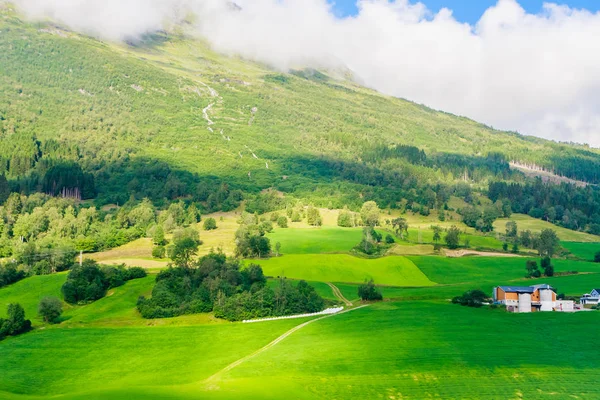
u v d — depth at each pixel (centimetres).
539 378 8575
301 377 8919
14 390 9269
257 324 13162
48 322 13925
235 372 9344
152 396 7981
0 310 15038
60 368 10412
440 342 10500
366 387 8425
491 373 8819
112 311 14825
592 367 8981
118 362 10662
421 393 8175
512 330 11275
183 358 10731
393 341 10700
